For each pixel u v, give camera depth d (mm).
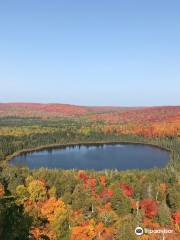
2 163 197125
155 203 107562
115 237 72750
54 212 84938
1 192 100875
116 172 151125
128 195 117938
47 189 123875
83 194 107062
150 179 138750
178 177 147500
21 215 56344
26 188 113438
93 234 73062
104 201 105188
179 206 104125
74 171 155625
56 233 69062
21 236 50969
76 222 79125
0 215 51156
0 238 47438
